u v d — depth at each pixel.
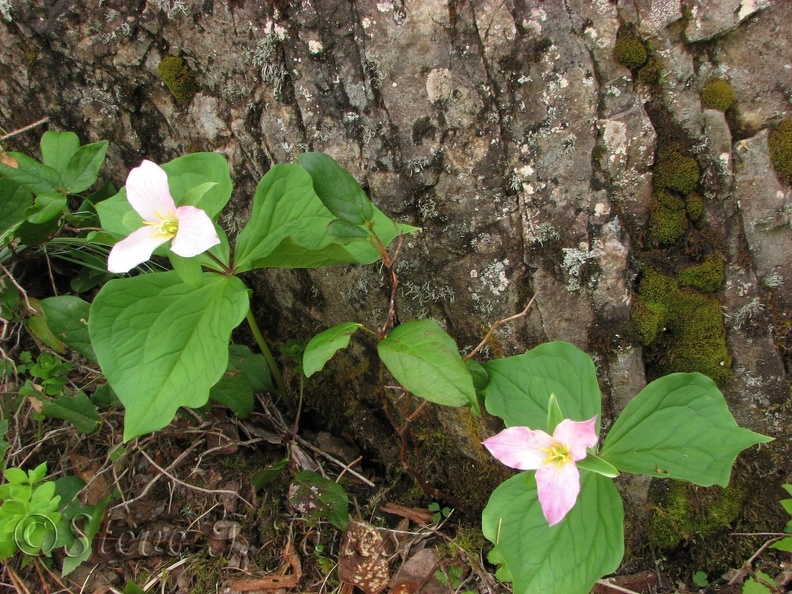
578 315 0.54
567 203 0.52
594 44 0.50
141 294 0.50
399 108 0.53
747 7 0.48
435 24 0.51
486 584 0.57
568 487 0.41
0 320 0.65
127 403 0.47
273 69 0.55
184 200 0.46
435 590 0.57
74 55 0.61
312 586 0.58
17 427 0.62
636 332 0.54
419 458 0.65
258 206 0.53
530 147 0.52
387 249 0.57
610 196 0.52
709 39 0.49
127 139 0.64
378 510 0.64
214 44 0.56
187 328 0.49
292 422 0.69
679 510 0.57
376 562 0.58
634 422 0.48
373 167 0.55
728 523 0.57
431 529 0.61
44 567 0.57
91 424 0.61
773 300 0.53
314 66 0.54
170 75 0.58
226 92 0.58
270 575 0.58
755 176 0.51
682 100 0.50
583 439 0.41
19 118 0.68
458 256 0.56
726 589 0.56
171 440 0.65
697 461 0.46
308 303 0.65
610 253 0.52
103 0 0.57
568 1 0.50
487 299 0.56
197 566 0.59
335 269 0.60
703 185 0.52
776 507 0.56
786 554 0.55
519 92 0.51
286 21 0.53
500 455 0.42
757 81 0.50
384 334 0.48
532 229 0.53
